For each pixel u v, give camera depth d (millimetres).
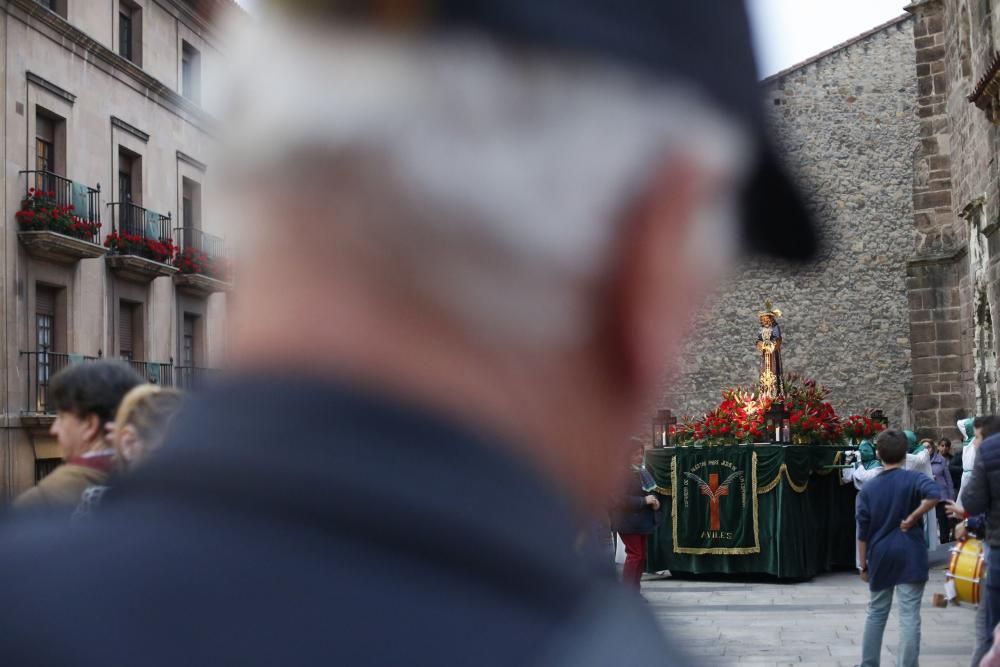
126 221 23141
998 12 16062
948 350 19906
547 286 471
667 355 516
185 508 396
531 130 469
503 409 458
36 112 20875
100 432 3068
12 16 20094
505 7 461
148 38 23672
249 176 452
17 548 394
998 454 6758
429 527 406
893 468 7379
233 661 369
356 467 405
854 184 26891
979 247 17984
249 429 408
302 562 386
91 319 22234
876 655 7289
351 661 376
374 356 434
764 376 15086
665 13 490
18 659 364
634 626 479
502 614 412
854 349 26469
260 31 459
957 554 7164
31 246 20469
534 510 450
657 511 11422
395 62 454
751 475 13398
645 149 490
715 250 525
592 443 493
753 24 518
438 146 455
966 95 19062
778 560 13141
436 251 450
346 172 448
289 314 438
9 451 19844
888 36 26984
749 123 515
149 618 373
